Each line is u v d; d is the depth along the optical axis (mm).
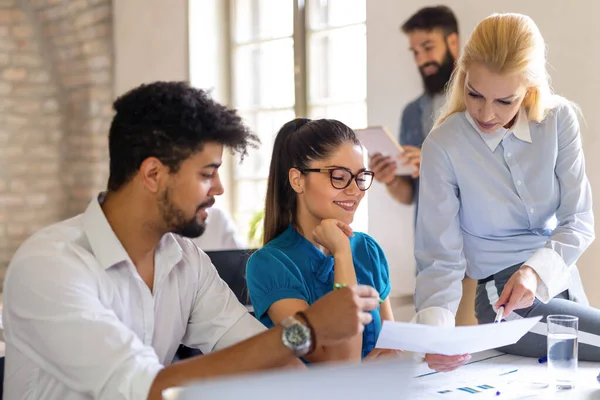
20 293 1331
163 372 1264
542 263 1980
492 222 2221
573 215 2172
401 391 964
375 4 3867
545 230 2268
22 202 6465
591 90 2977
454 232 2207
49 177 6496
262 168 5109
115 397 1256
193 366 1278
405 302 3697
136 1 5605
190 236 1437
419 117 3664
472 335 1488
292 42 4820
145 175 1367
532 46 1917
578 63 3016
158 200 1388
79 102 6254
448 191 2207
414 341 1458
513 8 3227
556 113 2166
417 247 2258
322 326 1323
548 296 1971
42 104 6434
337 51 4457
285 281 1773
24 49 6348
